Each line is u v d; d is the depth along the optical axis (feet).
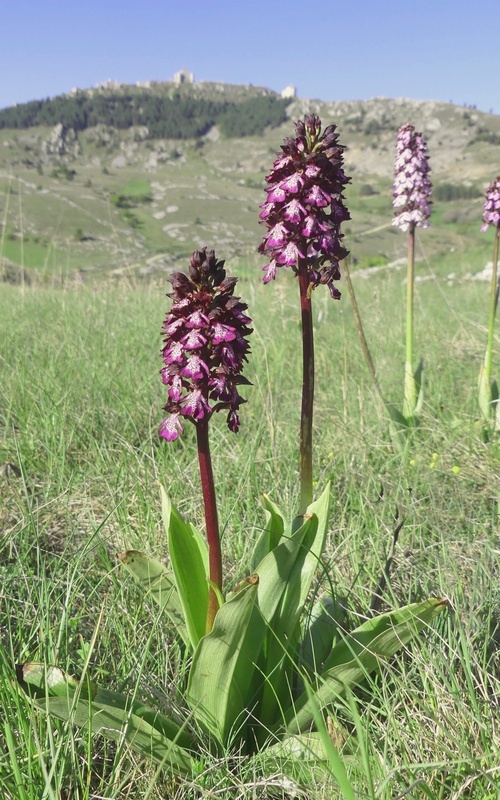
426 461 3.18
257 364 4.38
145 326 5.32
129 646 1.86
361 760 1.49
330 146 1.67
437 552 2.39
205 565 1.77
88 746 1.45
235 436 3.36
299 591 1.69
